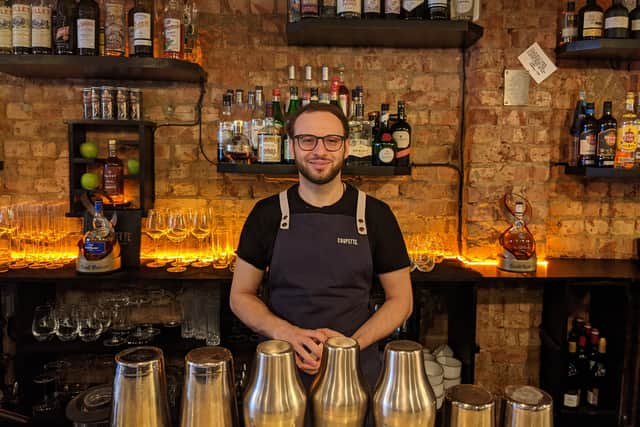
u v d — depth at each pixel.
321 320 1.63
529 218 2.42
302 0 2.20
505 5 2.37
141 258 2.50
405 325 2.34
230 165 2.25
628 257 2.60
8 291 2.56
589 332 2.33
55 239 2.42
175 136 2.52
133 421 0.81
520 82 2.38
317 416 0.81
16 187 2.52
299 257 1.64
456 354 2.39
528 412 0.79
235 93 2.48
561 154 2.55
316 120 1.57
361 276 1.67
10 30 2.22
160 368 0.84
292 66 2.38
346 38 2.35
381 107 2.34
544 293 2.50
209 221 2.41
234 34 2.50
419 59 2.52
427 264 2.27
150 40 2.23
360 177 2.57
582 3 2.46
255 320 1.54
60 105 2.49
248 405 0.79
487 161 2.40
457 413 0.80
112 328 2.34
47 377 2.34
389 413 0.80
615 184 2.58
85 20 2.18
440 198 2.58
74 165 2.35
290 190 1.75
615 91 2.51
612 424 2.29
